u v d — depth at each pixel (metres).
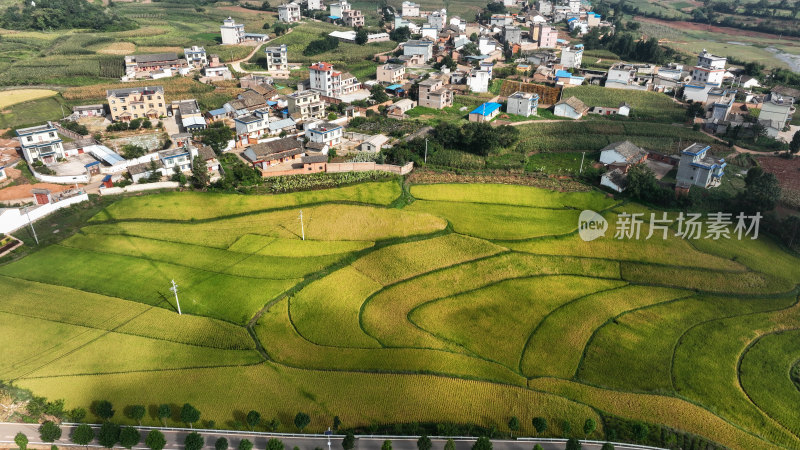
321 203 120.56
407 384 72.81
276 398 70.00
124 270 94.69
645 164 138.75
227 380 72.62
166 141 145.88
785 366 80.31
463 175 136.12
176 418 67.12
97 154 133.88
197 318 83.69
